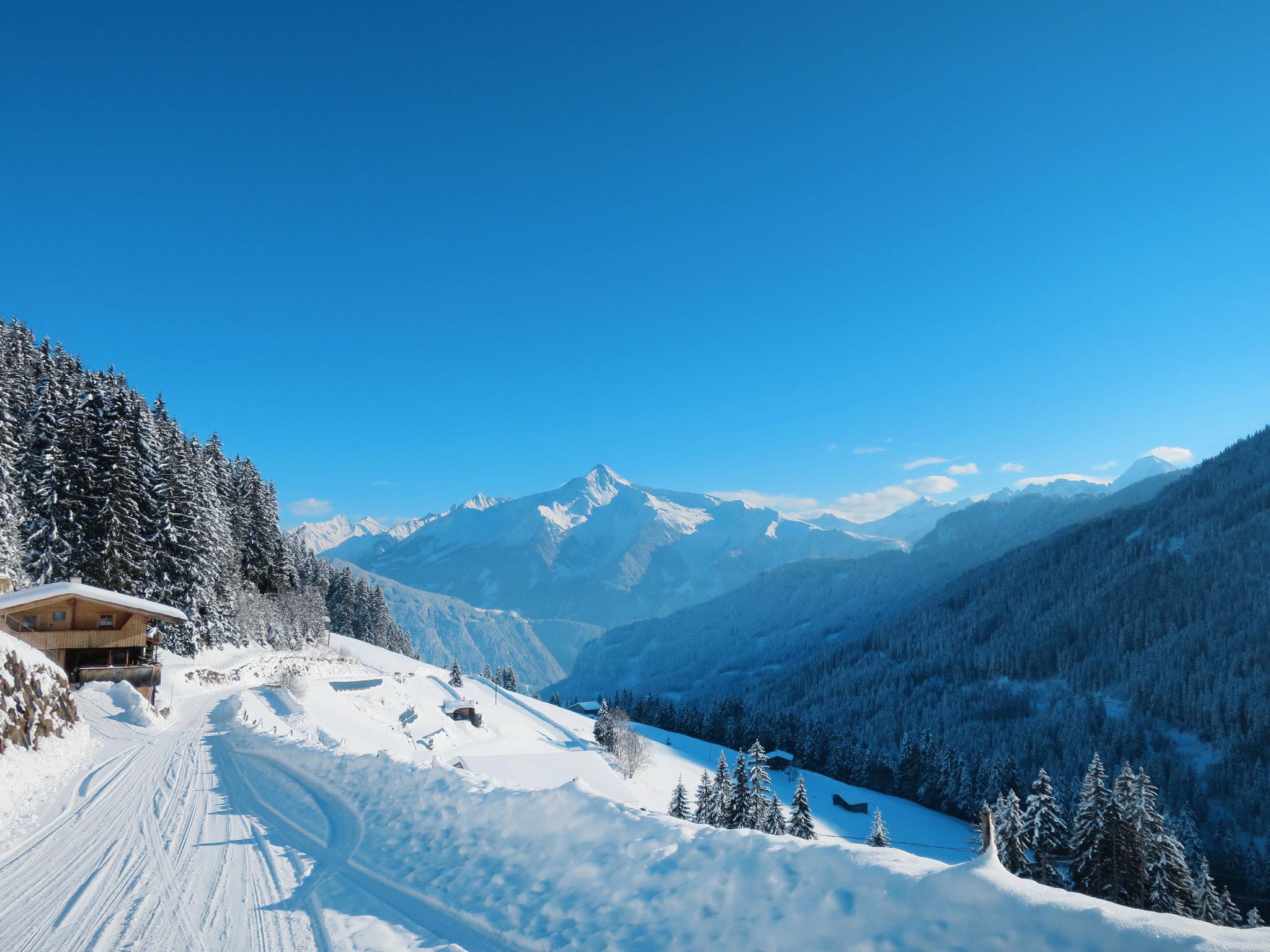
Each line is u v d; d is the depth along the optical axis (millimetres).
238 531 66188
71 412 41500
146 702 27281
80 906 8531
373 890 8969
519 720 78312
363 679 58094
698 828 8438
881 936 5750
